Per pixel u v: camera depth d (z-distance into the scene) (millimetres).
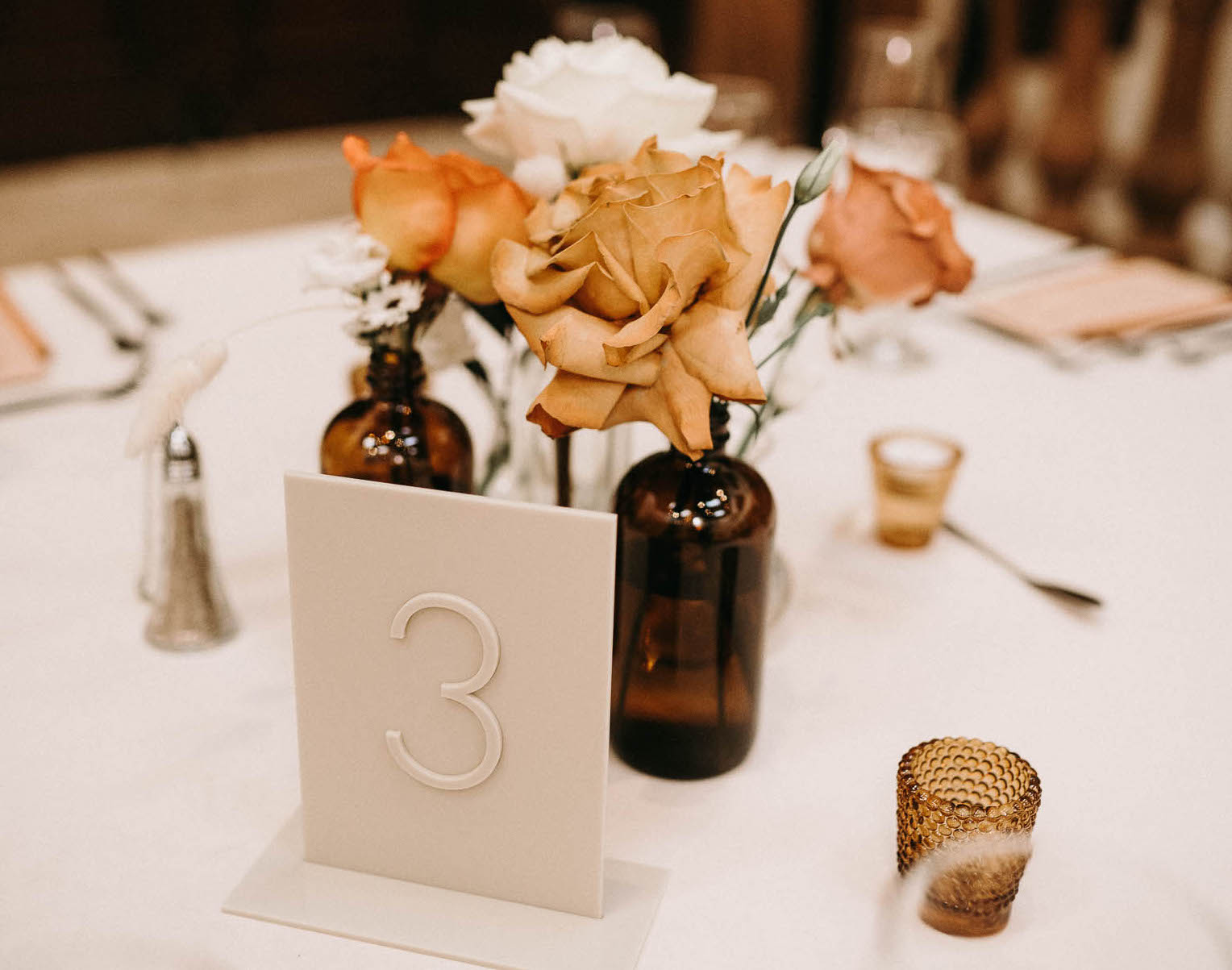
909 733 774
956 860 594
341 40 4246
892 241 739
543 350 604
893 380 1306
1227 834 694
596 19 1874
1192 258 2766
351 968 593
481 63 4281
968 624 890
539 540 562
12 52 3697
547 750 596
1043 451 1156
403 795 626
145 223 3572
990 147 2930
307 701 622
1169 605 917
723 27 3107
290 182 3969
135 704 782
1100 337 1379
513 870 625
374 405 785
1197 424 1216
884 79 1503
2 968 588
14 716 765
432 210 663
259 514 1014
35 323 1342
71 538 963
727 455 714
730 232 597
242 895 631
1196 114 2627
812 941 618
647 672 702
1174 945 619
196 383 671
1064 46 2721
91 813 690
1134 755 757
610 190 591
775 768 741
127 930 613
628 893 638
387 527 580
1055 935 624
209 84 4055
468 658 592
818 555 976
